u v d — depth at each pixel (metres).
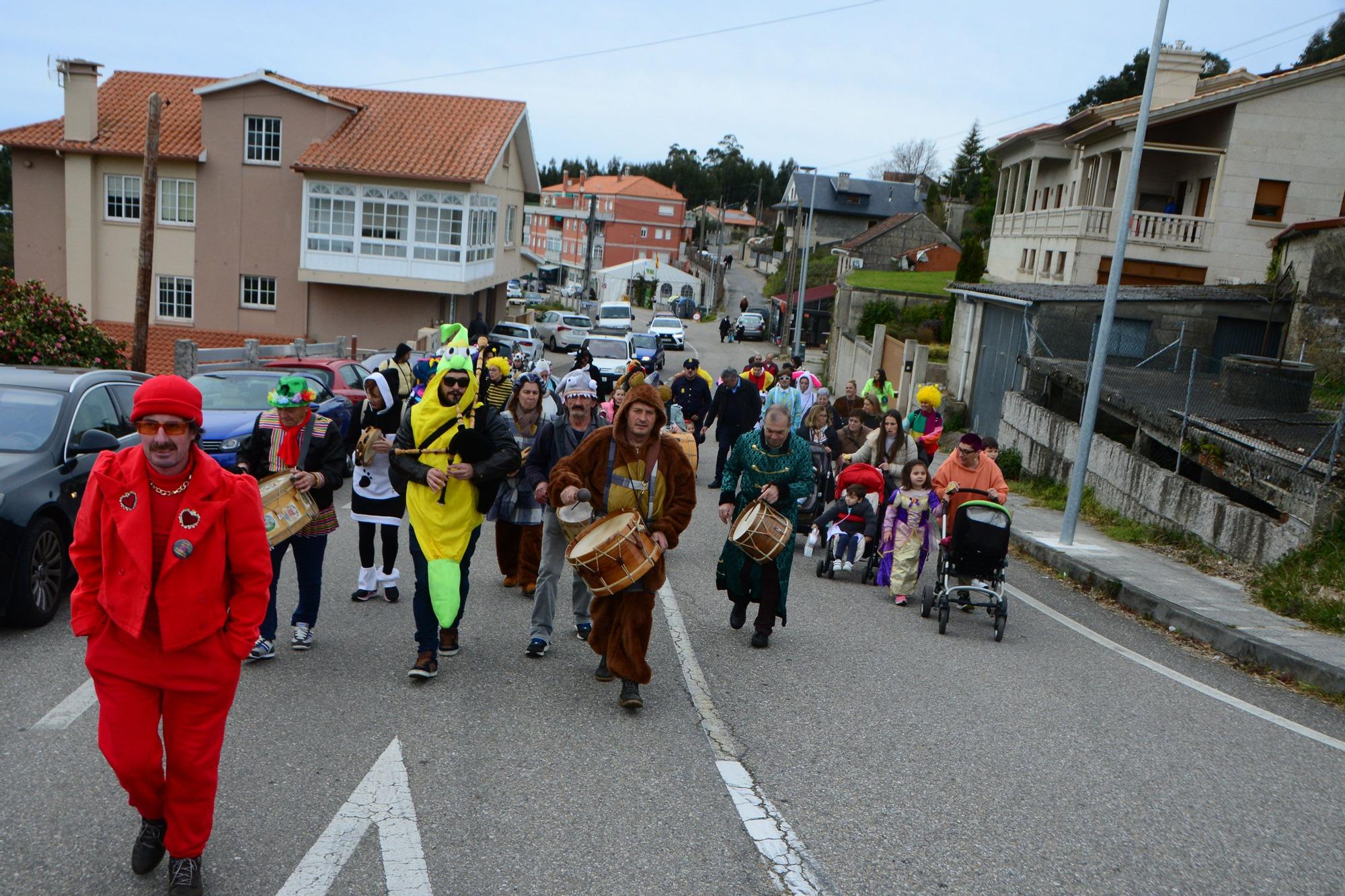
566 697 6.59
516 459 6.72
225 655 4.08
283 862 4.32
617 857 4.53
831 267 81.62
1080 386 17.59
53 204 37.75
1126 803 5.49
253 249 37.78
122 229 37.75
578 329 52.62
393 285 37.03
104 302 38.19
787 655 7.95
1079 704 7.23
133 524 3.89
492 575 10.07
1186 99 32.47
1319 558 10.59
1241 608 10.20
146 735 3.99
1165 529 13.59
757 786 5.39
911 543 10.20
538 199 48.59
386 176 36.03
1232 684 8.21
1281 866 4.85
